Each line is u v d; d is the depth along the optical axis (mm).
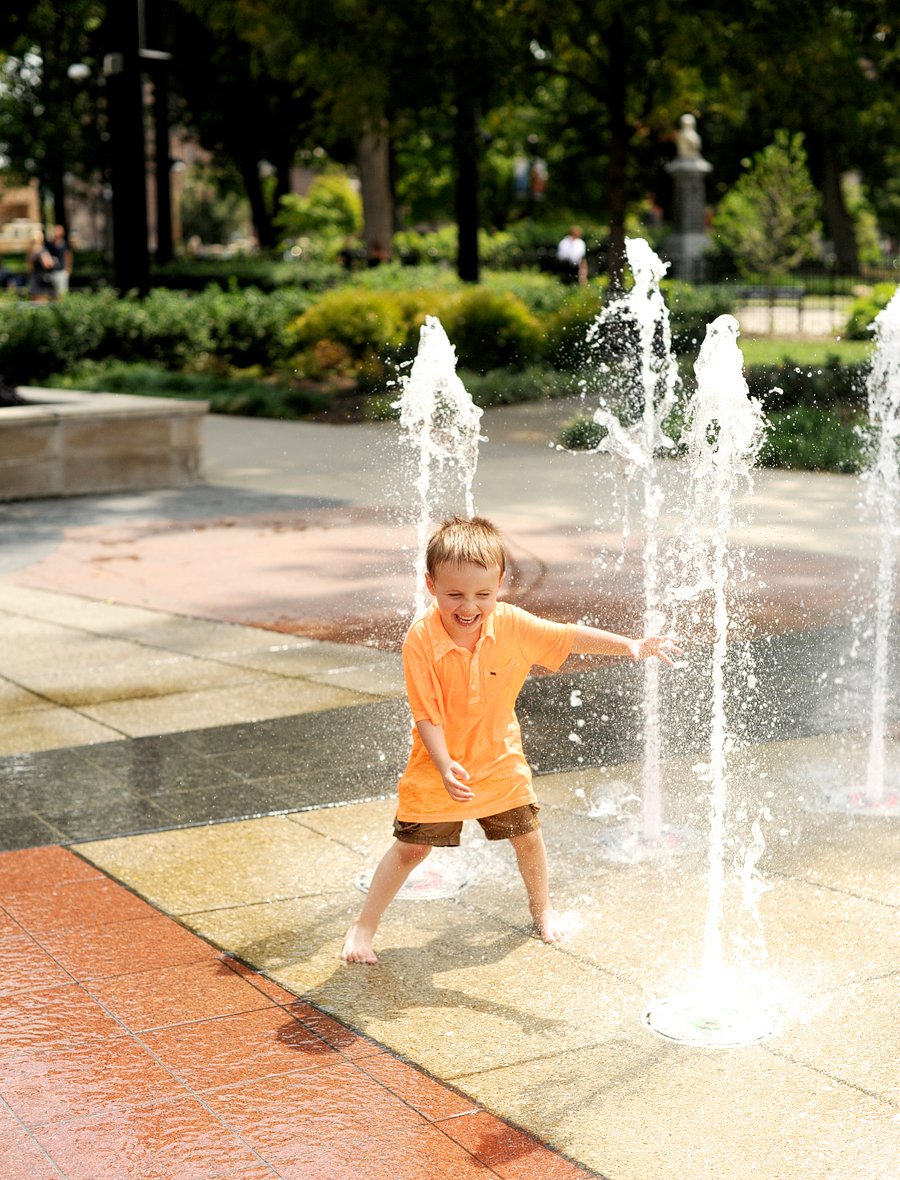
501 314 19016
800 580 7551
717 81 21641
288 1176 2439
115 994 3207
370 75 20047
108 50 21000
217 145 48094
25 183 50688
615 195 20094
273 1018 3076
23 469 11742
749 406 3699
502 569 3230
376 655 6555
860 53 22562
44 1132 2600
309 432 15547
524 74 21453
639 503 10125
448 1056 2891
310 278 30062
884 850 4043
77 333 20000
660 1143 2533
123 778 4875
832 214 45094
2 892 3863
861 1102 2668
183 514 10867
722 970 3271
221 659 6539
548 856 4059
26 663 6516
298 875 3971
